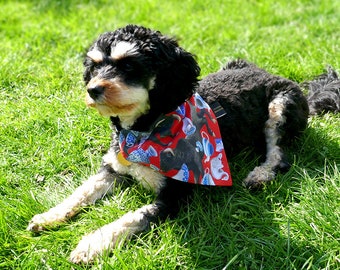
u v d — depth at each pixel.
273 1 1.86
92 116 1.11
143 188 0.92
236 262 0.78
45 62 1.40
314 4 1.80
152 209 0.84
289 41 1.48
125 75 0.82
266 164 0.99
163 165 0.85
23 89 1.26
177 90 0.86
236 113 0.99
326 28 1.56
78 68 1.34
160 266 0.76
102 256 0.76
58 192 0.94
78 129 1.07
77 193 0.90
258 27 1.65
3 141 1.06
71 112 1.14
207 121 0.91
